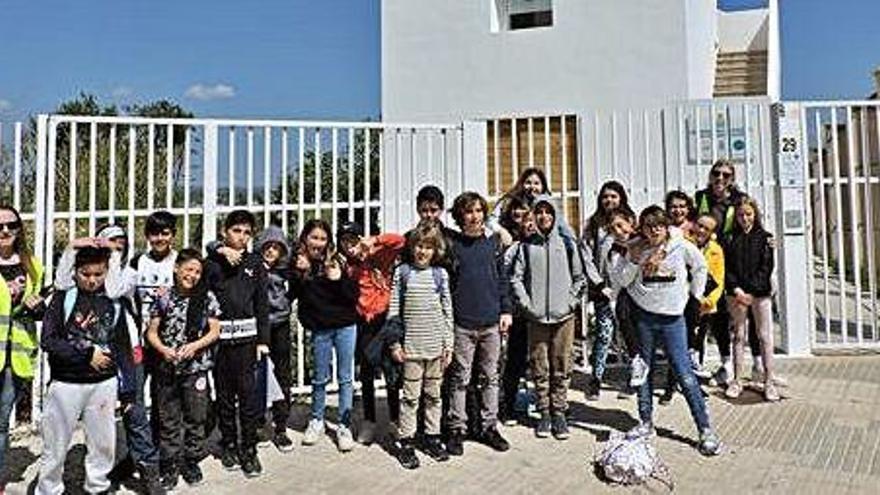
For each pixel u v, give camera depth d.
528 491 5.27
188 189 7.39
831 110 9.20
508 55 12.46
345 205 8.02
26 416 6.93
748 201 7.21
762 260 7.17
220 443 6.07
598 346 7.46
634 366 6.23
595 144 9.91
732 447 6.04
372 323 6.39
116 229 5.46
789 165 9.02
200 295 5.45
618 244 6.73
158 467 5.31
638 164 9.98
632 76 11.84
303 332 7.79
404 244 6.15
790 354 9.06
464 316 6.04
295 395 7.75
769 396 7.25
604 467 5.49
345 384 6.31
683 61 11.60
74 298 4.99
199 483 5.47
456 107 12.73
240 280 5.70
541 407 6.43
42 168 6.83
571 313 6.34
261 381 5.88
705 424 5.96
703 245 7.16
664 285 6.02
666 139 9.60
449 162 8.48
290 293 6.39
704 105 9.45
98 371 5.00
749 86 14.76
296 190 8.00
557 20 12.22
